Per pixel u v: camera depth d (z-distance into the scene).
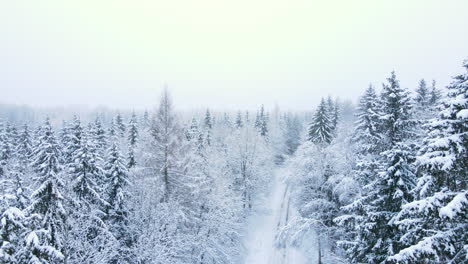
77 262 12.53
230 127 64.69
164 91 20.97
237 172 39.34
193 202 21.47
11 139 40.12
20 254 9.60
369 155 17.47
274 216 36.31
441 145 8.64
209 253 21.56
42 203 11.17
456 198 7.93
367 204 14.39
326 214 22.30
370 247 14.15
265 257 26.84
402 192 12.44
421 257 9.05
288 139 74.12
